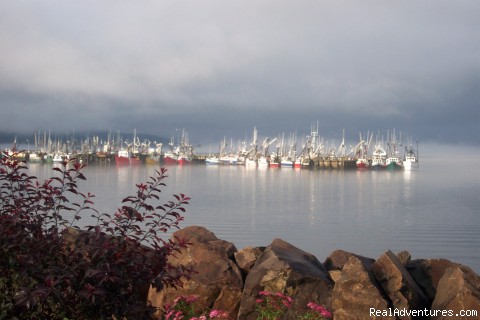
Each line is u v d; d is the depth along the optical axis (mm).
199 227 11328
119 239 6902
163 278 7211
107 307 6570
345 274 9258
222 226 97625
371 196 184375
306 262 10336
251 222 104688
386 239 83562
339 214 126312
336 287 9180
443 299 9500
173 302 9055
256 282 9680
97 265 6547
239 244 75938
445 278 9875
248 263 10461
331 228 98375
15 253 6660
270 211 129000
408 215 125188
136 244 7023
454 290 9297
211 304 9648
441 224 106188
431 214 127812
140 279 6910
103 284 6559
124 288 6777
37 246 6703
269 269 9711
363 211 134875
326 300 9484
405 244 77250
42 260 6637
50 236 6746
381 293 9391
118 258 6746
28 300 6008
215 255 10266
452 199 176250
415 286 10289
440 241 80000
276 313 9078
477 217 119688
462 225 103875
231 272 10055
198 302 9562
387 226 102562
